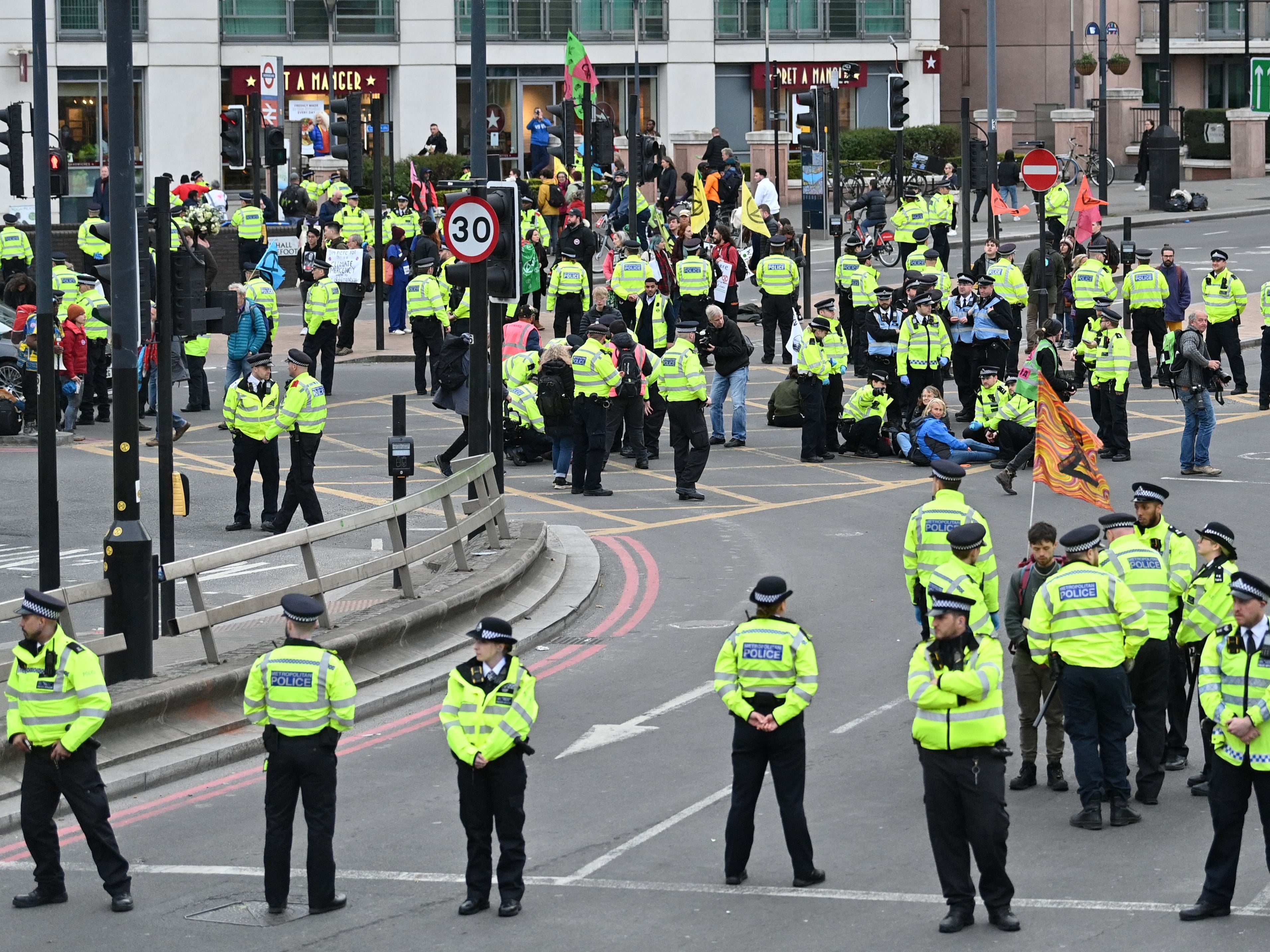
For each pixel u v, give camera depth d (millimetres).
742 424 89500
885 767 44250
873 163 189125
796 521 73438
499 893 36719
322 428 70688
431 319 100812
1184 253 145750
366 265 119188
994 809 33562
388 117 192250
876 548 68562
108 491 78000
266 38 187125
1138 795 41781
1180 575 43469
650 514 75375
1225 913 34031
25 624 36000
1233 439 87688
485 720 35188
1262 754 33375
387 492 78562
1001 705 34188
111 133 48562
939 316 92688
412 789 44031
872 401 86250
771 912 35094
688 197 159500
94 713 35875
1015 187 154125
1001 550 65875
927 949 32906
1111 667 39406
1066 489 59500
